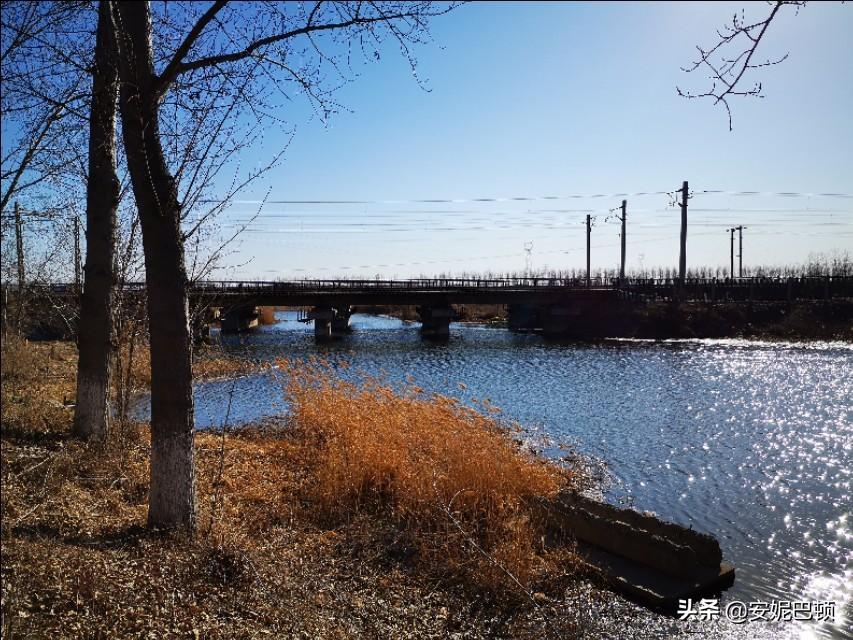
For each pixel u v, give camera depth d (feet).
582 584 26.94
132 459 34.01
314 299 148.56
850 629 24.06
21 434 34.42
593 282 186.29
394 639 20.84
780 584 27.96
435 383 86.84
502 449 36.50
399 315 251.39
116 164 34.88
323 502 33.55
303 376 67.26
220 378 92.84
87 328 35.86
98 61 26.91
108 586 18.60
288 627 19.34
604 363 107.04
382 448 36.86
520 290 163.73
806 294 157.28
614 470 46.29
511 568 26.13
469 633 22.61
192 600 19.27
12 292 61.82
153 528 23.53
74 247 41.01
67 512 24.66
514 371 98.68
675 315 151.43
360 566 26.32
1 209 16.55
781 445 53.11
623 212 177.17
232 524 27.96
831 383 82.74
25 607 16.26
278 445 47.50
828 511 37.45
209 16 20.17
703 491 41.42
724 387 81.71
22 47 19.63
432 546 28.43
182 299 23.20
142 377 69.36
